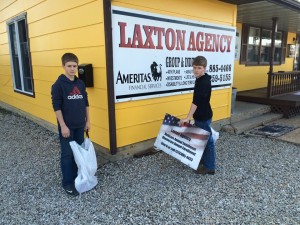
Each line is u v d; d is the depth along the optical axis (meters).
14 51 6.96
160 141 3.85
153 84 4.34
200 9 4.92
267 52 10.38
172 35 4.48
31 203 3.02
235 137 5.44
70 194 3.15
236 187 3.37
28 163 4.10
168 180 3.54
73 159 3.23
